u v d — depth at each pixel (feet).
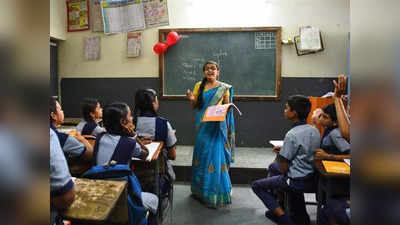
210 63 10.55
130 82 15.85
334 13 14.87
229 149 10.56
